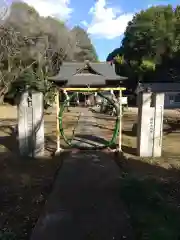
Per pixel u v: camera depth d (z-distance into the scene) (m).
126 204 6.25
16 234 5.09
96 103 34.12
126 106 35.19
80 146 12.23
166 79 46.75
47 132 16.53
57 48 43.75
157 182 7.84
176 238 4.84
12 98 34.72
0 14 27.94
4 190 7.34
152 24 42.50
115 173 8.55
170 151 11.91
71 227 5.12
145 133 10.88
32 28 35.34
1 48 29.27
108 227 5.15
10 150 11.98
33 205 6.39
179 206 6.27
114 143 12.45
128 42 46.38
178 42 41.50
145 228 5.20
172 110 36.34
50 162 10.20
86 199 6.50
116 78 30.22
